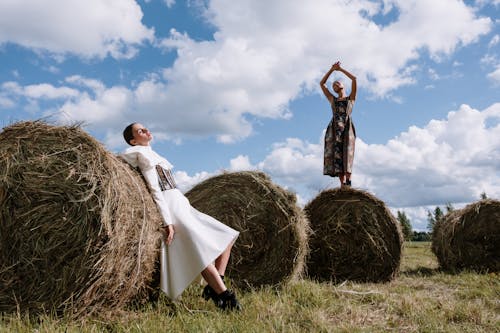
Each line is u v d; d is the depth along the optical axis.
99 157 3.35
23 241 3.20
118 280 3.34
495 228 7.14
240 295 4.28
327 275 6.27
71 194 3.23
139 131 3.91
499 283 5.11
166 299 3.83
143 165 3.68
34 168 3.28
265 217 5.06
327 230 6.28
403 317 3.56
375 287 5.26
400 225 6.18
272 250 4.98
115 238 3.25
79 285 3.18
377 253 6.09
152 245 3.53
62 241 3.20
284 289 4.65
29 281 3.18
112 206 3.27
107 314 3.37
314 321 3.21
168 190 3.77
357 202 6.23
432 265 7.93
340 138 7.05
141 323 3.16
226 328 2.98
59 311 3.20
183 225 3.62
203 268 3.50
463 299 4.42
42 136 3.38
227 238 3.73
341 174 7.11
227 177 5.39
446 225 7.55
